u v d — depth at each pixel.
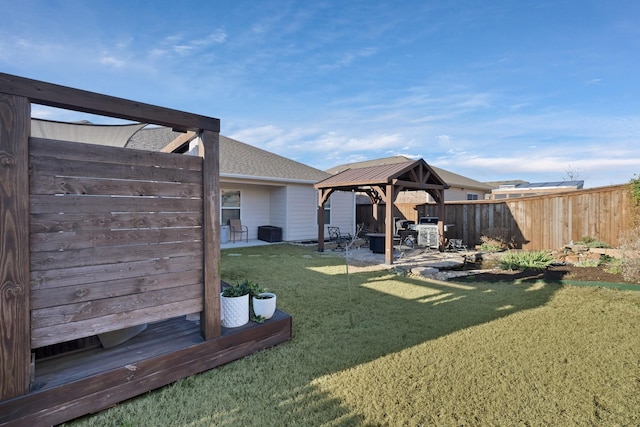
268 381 2.73
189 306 2.83
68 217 2.23
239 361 3.06
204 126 2.91
